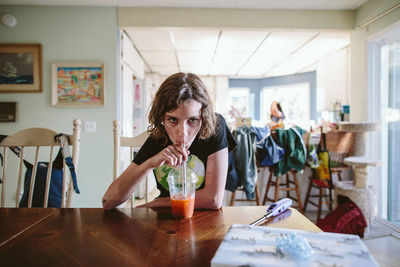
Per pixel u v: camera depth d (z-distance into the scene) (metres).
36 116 2.82
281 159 2.61
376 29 2.61
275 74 6.00
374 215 2.38
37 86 2.79
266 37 3.41
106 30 2.85
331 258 0.45
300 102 6.01
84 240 0.63
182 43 3.65
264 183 3.10
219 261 0.45
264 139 2.56
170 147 0.79
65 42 2.82
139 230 0.69
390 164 2.62
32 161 2.72
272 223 0.74
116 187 0.89
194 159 1.04
